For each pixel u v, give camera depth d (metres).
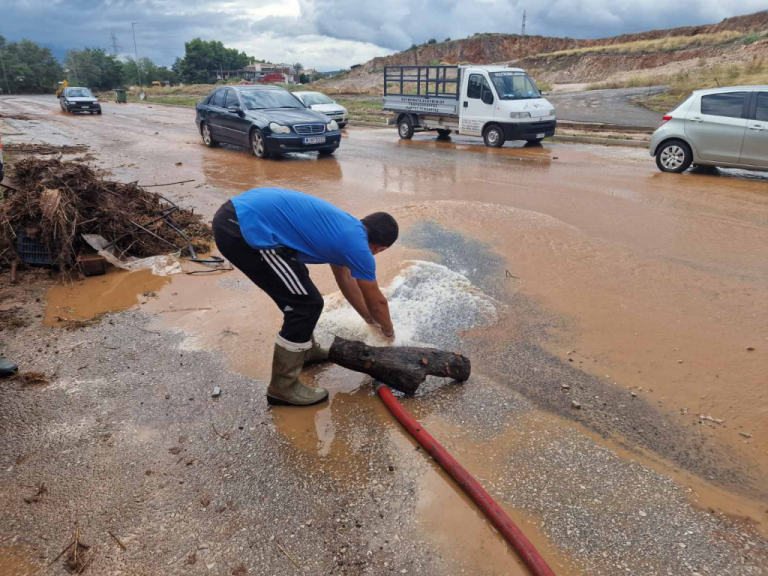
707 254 6.11
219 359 4.05
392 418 3.37
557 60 53.53
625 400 3.56
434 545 2.46
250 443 3.15
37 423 3.33
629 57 47.47
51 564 2.37
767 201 8.34
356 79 75.25
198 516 2.63
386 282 5.35
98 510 2.67
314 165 12.20
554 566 2.37
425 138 17.44
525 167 11.60
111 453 3.06
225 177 10.74
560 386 3.71
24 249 5.75
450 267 5.84
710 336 4.35
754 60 29.02
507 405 3.50
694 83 27.92
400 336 4.31
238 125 13.64
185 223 7.04
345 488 2.80
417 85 16.83
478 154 13.63
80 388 3.69
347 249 3.19
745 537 2.51
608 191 9.14
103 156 13.13
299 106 14.25
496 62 75.81
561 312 4.80
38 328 4.55
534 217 7.60
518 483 2.84
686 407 3.48
